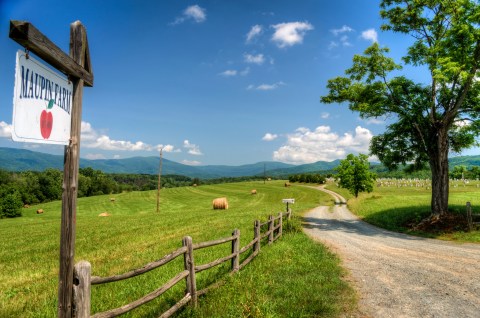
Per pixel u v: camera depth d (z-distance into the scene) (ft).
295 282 26.30
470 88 66.18
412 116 68.13
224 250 42.14
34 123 9.39
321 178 411.13
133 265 37.35
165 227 76.48
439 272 32.55
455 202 102.22
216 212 128.16
